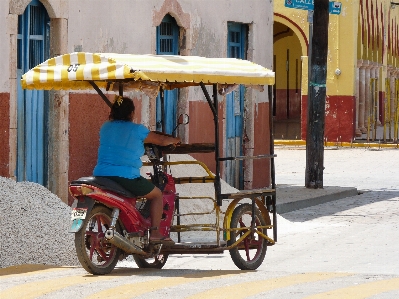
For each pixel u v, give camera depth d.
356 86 51.81
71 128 19.55
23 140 18.48
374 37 59.03
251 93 27.16
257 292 11.97
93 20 20.23
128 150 13.82
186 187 19.66
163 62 13.84
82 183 13.36
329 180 32.50
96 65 13.55
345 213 23.67
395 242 18.42
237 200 14.65
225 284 12.69
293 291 12.05
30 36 18.75
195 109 24.06
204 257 16.83
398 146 48.34
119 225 13.84
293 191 27.50
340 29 50.31
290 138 51.94
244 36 27.31
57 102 19.17
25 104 18.53
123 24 21.25
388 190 29.53
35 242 15.23
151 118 22.20
